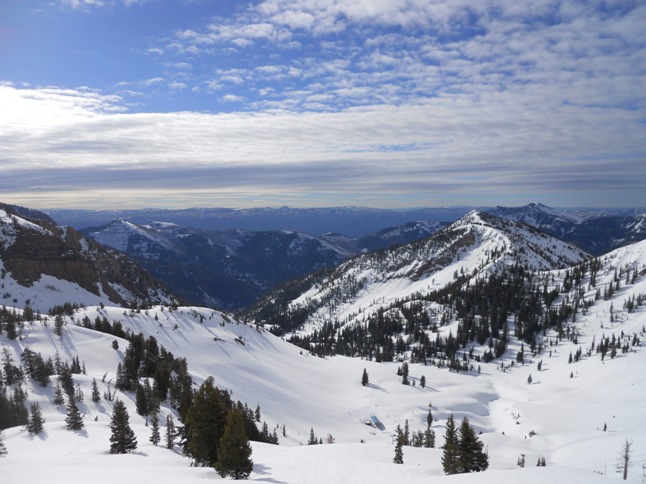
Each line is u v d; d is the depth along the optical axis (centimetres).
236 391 17700
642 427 15350
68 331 16738
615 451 12681
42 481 4203
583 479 4216
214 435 5612
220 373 19212
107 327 19162
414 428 18288
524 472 4456
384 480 5209
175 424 10388
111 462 5750
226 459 4866
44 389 11338
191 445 5669
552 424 18888
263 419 15538
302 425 16488
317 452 7125
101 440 7669
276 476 5275
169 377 13125
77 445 7388
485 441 15900
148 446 7481
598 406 19775
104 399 11219
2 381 11219
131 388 12400
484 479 4244
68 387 11088
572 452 14088
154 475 4638
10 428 8531
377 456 7575
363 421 18762
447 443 6506
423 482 4319
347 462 6206
